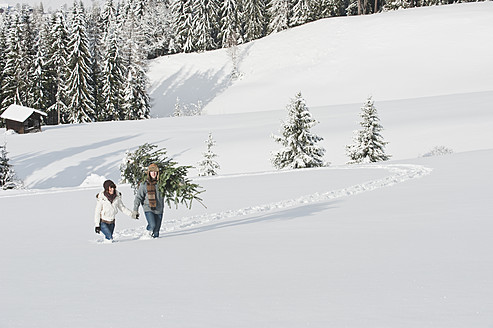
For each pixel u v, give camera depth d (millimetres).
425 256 5855
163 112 99000
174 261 6613
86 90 72938
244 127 57562
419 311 3836
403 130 45281
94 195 19688
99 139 55969
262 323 3791
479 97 57844
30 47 77438
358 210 10766
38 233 10836
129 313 4250
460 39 93000
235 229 9594
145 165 9766
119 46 78375
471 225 7852
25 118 60906
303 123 36781
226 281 5262
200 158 45344
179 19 122688
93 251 8031
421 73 85250
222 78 107250
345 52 99688
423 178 16250
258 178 22109
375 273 5180
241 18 122375
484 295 4145
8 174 42188
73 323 4055
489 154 22219
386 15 111625
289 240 7699
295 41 111312
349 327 3578
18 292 5328
